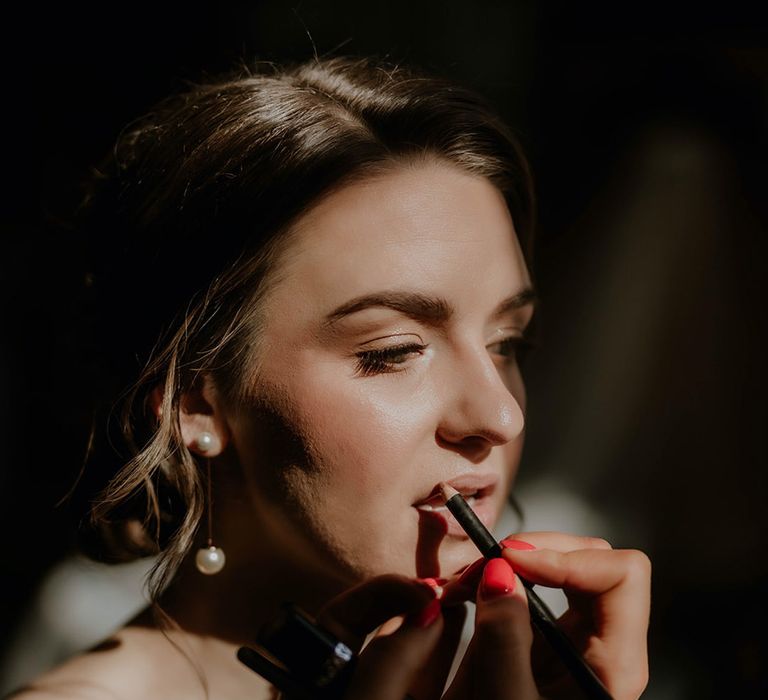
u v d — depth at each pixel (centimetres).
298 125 96
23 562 216
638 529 199
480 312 94
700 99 218
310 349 93
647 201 216
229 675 106
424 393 93
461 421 92
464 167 98
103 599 175
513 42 225
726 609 185
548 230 224
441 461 93
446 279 92
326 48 221
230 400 99
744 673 173
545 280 221
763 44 213
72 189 220
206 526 106
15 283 218
